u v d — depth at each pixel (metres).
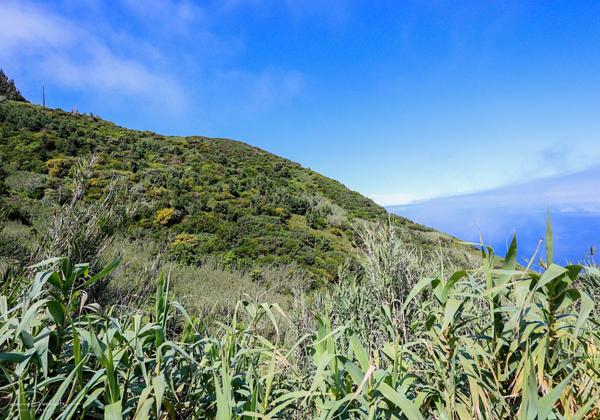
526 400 0.51
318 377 0.63
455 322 0.76
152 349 0.90
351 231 19.45
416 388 0.74
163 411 0.77
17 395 0.56
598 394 0.58
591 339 0.85
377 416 0.62
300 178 33.88
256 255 13.06
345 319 2.43
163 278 0.88
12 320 0.62
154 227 13.66
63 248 2.32
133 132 34.00
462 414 0.63
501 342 0.68
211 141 39.00
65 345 0.77
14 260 2.54
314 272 11.88
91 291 2.19
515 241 0.63
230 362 0.85
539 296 0.64
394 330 1.07
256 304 0.93
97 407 0.69
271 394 0.87
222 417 0.57
